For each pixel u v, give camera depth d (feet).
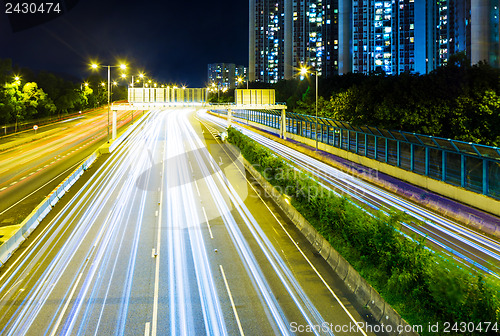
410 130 122.62
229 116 221.66
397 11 504.02
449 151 93.09
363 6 479.41
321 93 229.66
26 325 43.68
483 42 347.36
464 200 86.74
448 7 466.70
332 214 65.67
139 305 47.70
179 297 49.62
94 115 382.63
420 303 41.37
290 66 616.39
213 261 60.85
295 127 220.02
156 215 85.92
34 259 62.49
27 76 361.30
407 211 85.15
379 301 44.91
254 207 91.61
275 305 47.55
